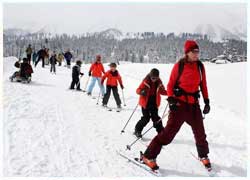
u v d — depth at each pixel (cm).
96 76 1121
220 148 594
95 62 1129
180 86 475
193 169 489
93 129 667
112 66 921
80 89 1232
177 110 473
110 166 477
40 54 2266
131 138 629
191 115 475
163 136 471
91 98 1070
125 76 1736
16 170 432
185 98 473
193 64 474
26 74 1248
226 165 511
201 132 482
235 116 845
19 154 486
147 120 629
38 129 619
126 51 15075
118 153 534
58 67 2469
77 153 516
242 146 608
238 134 689
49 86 1252
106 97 930
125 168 475
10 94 930
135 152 545
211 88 1243
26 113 725
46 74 1761
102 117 790
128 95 1171
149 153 477
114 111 879
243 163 521
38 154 493
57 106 855
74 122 707
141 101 629
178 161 519
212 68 1852
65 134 609
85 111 840
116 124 731
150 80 620
